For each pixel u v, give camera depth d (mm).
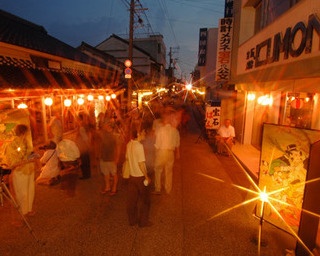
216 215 5586
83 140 7352
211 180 7738
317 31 4836
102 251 4328
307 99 7324
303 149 4160
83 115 7586
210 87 25156
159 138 6273
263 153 4707
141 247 4453
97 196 6379
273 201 4625
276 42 6957
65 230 4891
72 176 7660
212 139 13477
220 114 13430
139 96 24031
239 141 12820
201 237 4773
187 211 5750
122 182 7316
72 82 10703
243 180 7770
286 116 8797
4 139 4953
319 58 4727
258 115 11523
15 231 4828
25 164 5121
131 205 4977
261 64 8352
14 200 4832
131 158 4863
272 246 4551
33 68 9180
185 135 15664
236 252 4375
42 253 4242
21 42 8070
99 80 15438
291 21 6082
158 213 5629
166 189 6668
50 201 6066
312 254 4055
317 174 3857
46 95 9266
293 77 5836
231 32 13398
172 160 6496
